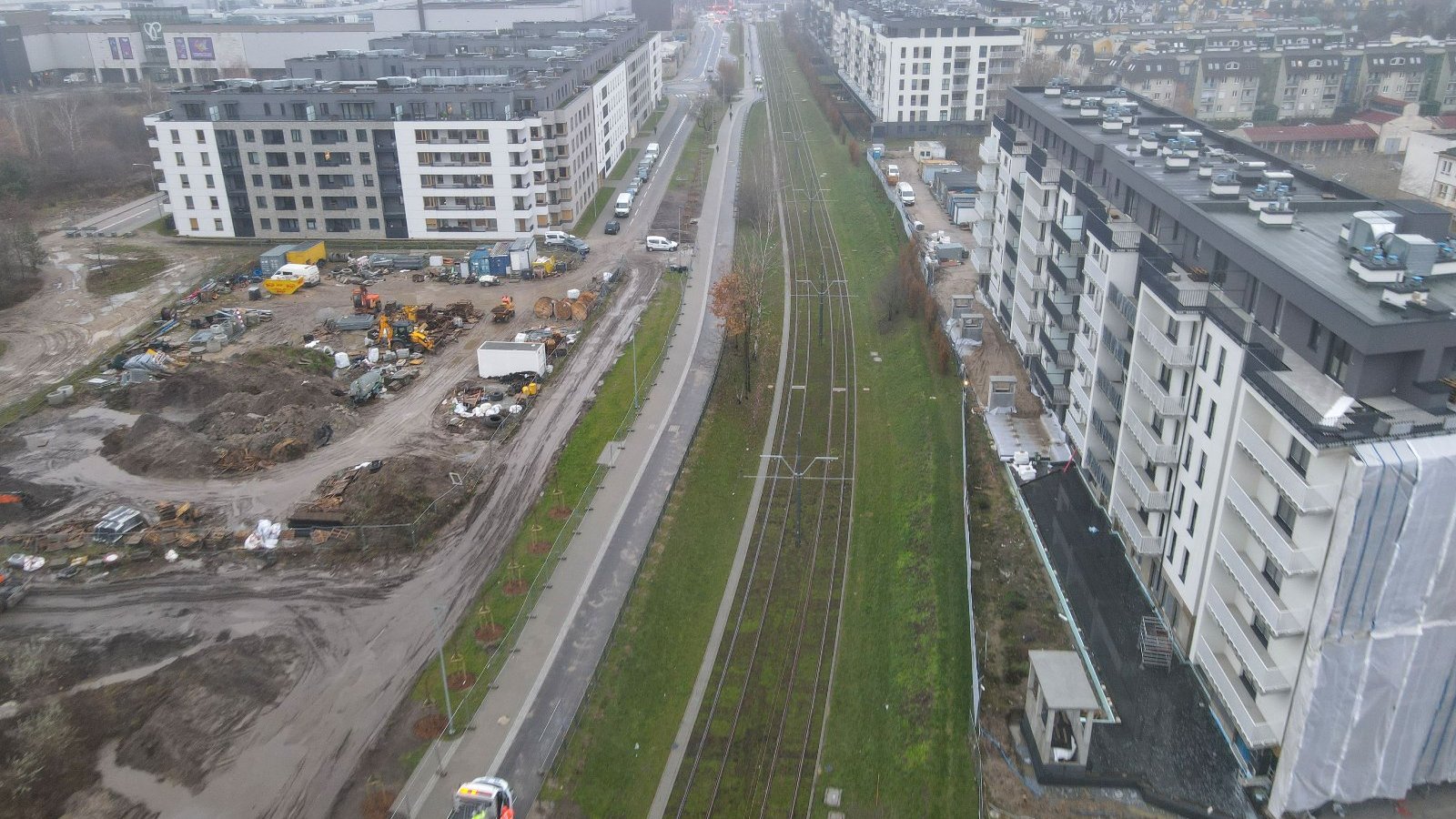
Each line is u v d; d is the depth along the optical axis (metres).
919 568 61.00
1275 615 40.19
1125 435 58.59
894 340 96.81
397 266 119.38
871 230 130.38
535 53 164.62
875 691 52.31
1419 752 41.00
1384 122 158.25
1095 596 56.88
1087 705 42.88
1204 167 62.28
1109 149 70.00
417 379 87.75
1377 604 37.91
